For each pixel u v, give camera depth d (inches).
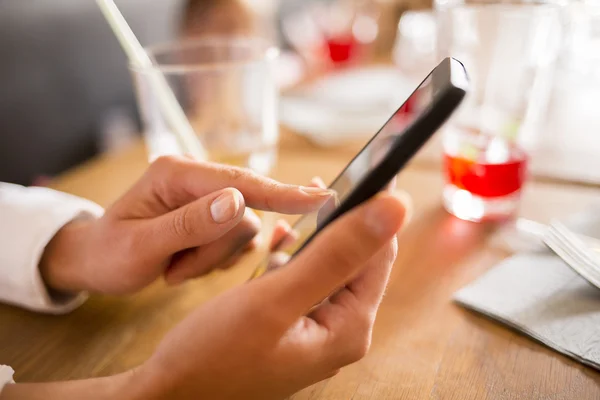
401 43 28.3
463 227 17.7
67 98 29.5
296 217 16.0
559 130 22.5
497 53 18.3
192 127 19.0
